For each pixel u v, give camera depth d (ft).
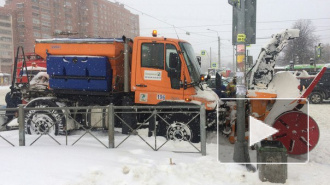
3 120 33.50
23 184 14.43
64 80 26.68
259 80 26.21
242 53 19.17
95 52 25.86
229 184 16.39
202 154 21.25
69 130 27.25
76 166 16.96
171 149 22.45
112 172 16.25
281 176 16.70
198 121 24.12
